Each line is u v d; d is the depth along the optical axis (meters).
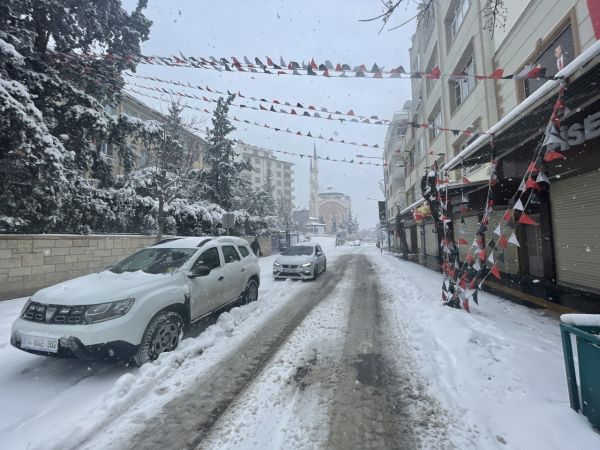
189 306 4.79
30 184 8.81
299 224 78.44
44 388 3.55
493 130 5.65
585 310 6.11
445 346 4.45
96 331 3.47
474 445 2.48
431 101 20.19
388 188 46.72
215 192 22.14
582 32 6.73
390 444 2.52
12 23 9.71
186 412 3.02
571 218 8.16
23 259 8.13
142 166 17.36
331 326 5.70
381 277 12.27
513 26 9.71
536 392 3.08
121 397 3.21
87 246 9.88
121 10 12.30
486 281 9.90
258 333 5.32
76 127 10.85
